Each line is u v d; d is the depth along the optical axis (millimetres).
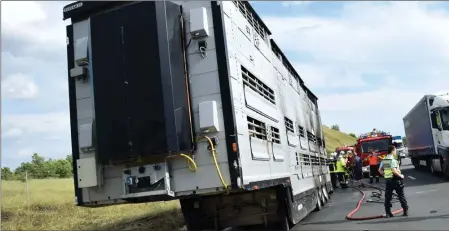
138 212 12883
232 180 5805
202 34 6117
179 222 11141
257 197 8320
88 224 10977
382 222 9914
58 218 11875
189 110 6000
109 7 6594
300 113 13289
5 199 14328
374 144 26828
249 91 7023
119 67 6000
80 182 6258
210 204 8352
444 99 19891
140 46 5938
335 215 11922
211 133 5949
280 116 9523
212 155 5887
